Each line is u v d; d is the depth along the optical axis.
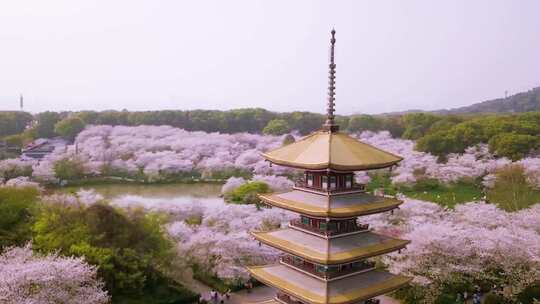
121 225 57.28
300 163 34.12
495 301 50.16
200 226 72.81
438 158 138.25
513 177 92.00
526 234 57.72
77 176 132.75
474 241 56.50
